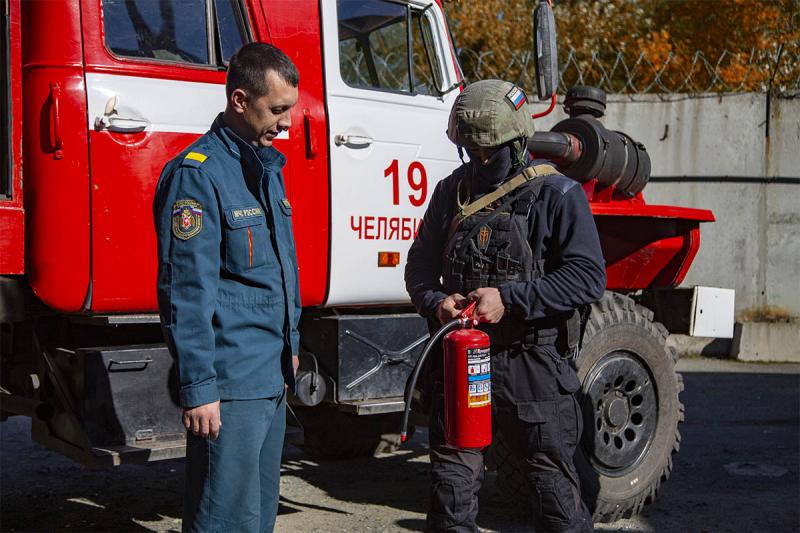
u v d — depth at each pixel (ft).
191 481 7.77
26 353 11.59
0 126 10.33
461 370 8.20
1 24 10.25
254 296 7.78
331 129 12.39
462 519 8.57
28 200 10.35
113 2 10.70
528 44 43.70
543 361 8.56
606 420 13.11
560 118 29.86
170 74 11.00
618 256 14.11
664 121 29.81
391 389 12.85
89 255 10.42
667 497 14.69
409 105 13.43
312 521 13.03
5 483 14.87
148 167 10.71
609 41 45.39
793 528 13.06
